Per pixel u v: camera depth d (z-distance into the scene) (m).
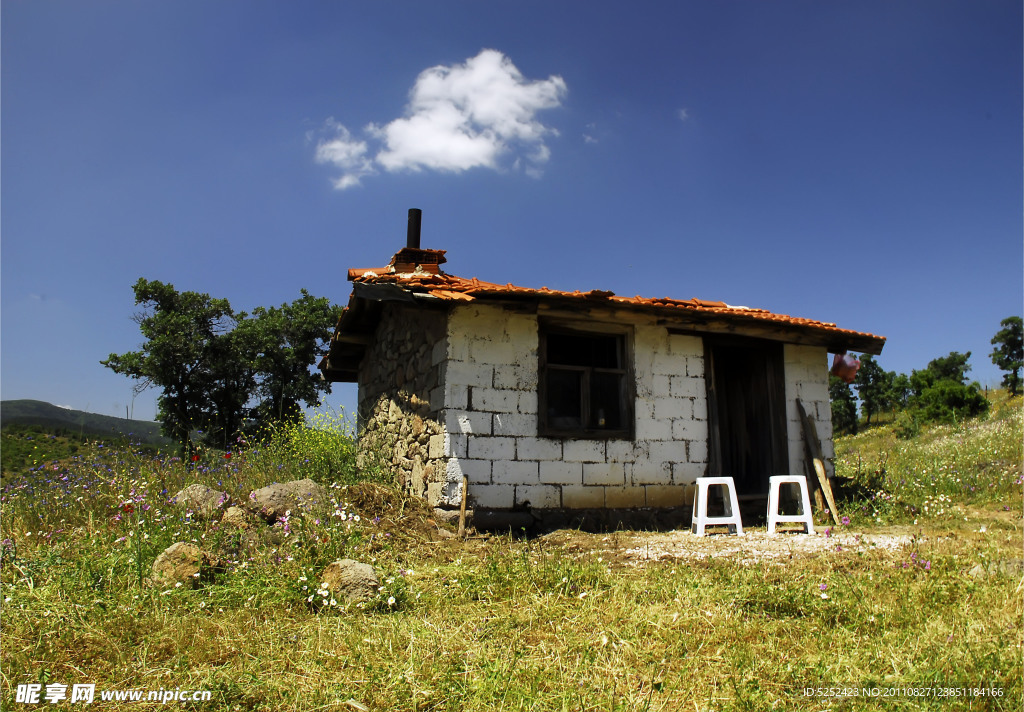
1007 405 29.16
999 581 4.50
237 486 8.00
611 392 8.66
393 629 3.90
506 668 3.34
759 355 10.12
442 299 7.24
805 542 6.68
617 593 4.58
